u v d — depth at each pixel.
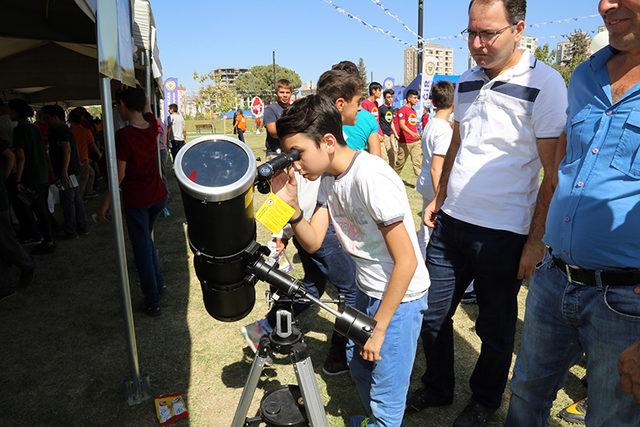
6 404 2.46
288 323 1.50
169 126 10.87
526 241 1.93
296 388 1.81
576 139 1.43
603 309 1.38
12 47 5.36
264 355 1.56
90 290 3.95
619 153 1.29
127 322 2.37
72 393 2.55
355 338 1.44
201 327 3.28
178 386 2.60
